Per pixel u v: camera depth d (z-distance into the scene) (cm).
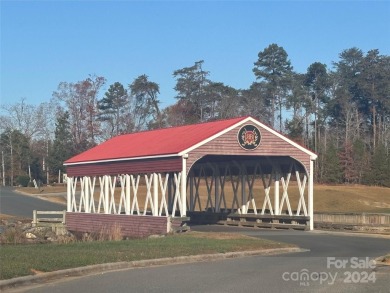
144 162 2989
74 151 7919
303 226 3003
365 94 9731
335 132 9144
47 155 8525
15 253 1683
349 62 10288
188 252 1845
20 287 1298
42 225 3659
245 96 8944
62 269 1473
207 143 2784
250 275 1452
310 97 9388
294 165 3158
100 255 1692
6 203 5453
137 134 3747
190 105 8825
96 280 1384
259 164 3344
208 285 1301
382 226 2956
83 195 3631
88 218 3434
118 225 2928
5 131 8931
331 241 2412
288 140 2997
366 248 2155
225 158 3275
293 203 5269
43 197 6031
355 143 7644
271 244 2125
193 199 3781
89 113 7938
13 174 8569
